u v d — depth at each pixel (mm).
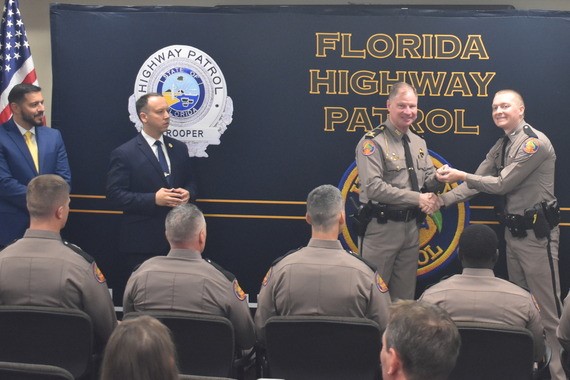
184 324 4164
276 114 6758
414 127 6730
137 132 6824
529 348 3936
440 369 2467
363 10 6691
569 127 6625
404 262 6371
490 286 4199
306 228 6816
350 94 6727
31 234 4500
